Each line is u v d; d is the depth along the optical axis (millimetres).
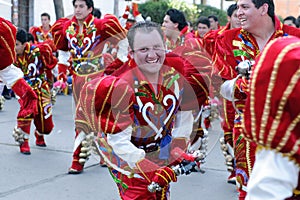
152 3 15477
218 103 3973
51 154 7199
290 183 2039
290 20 10641
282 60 2051
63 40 6383
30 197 5441
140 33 3180
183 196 5598
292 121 2027
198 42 3805
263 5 4016
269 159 2053
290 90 2016
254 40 4141
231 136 4758
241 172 3871
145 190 3350
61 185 5867
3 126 9008
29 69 7145
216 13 17828
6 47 4695
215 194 5688
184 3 15727
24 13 15766
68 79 7328
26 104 7086
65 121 9641
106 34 6023
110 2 18578
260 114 2064
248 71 3695
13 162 6711
